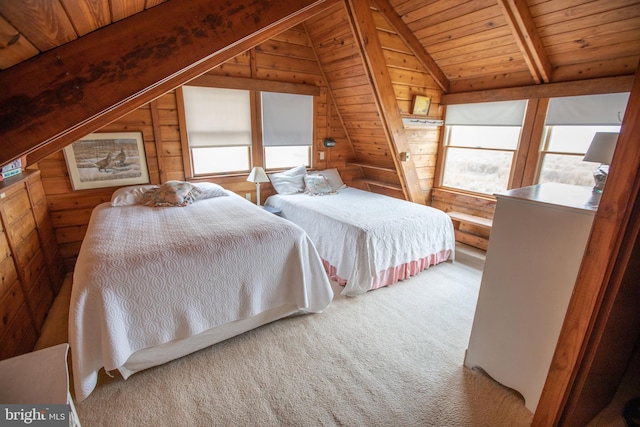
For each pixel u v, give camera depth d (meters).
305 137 4.27
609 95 2.66
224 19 1.03
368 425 1.54
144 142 3.22
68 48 0.83
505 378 1.74
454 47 3.30
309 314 2.46
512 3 2.50
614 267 1.22
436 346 2.12
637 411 1.56
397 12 3.23
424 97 3.75
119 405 1.62
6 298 1.79
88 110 0.88
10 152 0.81
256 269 2.07
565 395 1.39
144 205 2.92
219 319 1.97
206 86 3.38
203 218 2.49
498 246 1.66
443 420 1.57
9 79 0.79
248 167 3.95
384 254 2.86
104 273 1.63
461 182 4.10
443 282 3.06
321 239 3.17
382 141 4.17
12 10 0.57
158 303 1.75
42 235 2.60
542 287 1.51
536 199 1.49
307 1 1.20
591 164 2.92
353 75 3.67
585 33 2.52
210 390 1.72
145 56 0.93
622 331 1.48
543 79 3.03
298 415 1.58
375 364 1.94
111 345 1.59
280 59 3.79
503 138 3.57
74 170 2.95
